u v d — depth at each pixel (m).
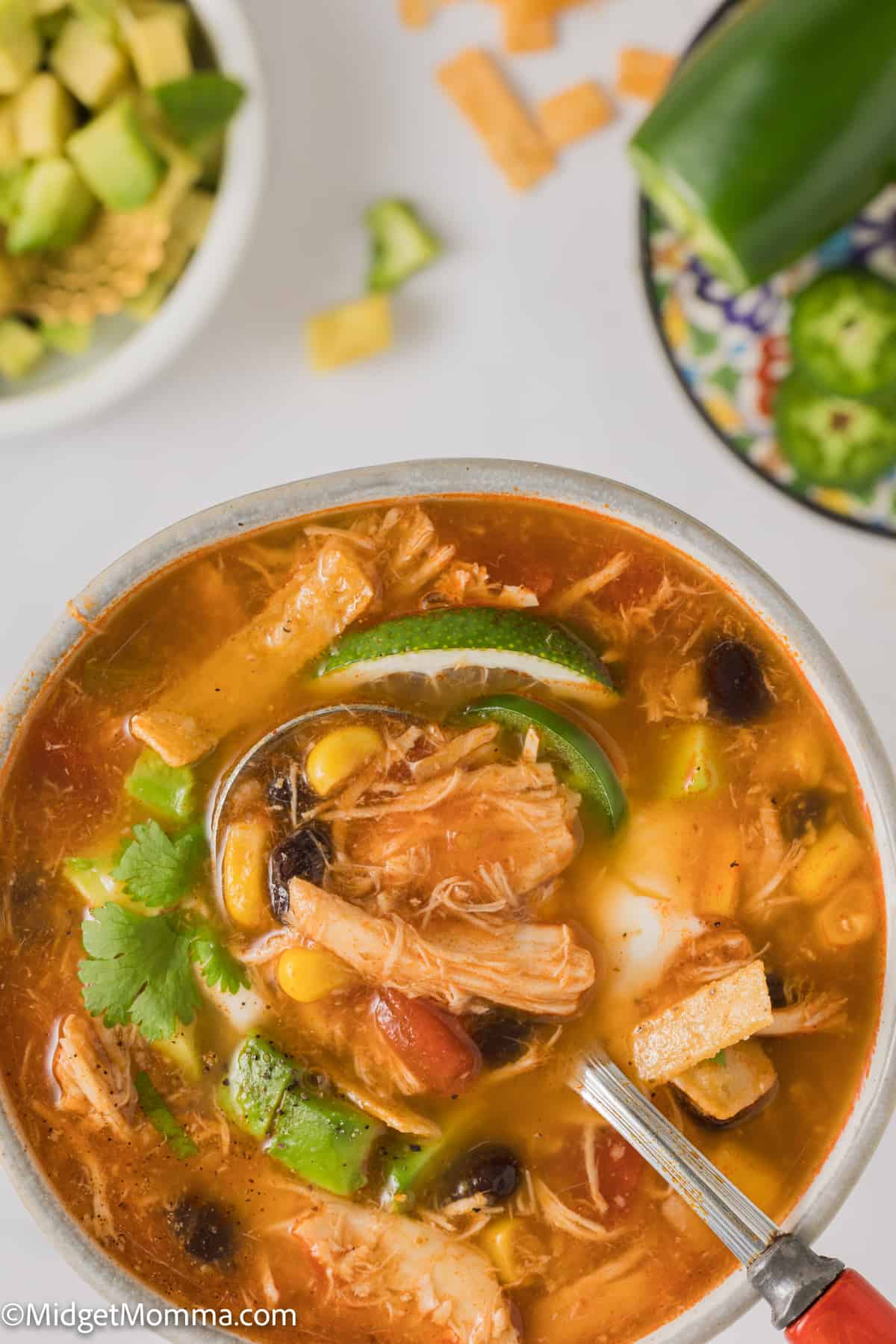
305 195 0.46
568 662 0.35
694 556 0.36
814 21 0.40
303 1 0.45
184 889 0.35
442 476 0.35
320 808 0.35
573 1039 0.36
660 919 0.36
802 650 0.36
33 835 0.36
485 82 0.45
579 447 0.46
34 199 0.45
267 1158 0.36
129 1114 0.36
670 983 0.36
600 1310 0.36
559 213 0.45
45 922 0.36
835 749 0.36
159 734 0.35
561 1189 0.36
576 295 0.46
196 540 0.36
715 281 0.44
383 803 0.35
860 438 0.44
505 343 0.46
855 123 0.41
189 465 0.46
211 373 0.46
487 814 0.35
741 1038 0.35
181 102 0.43
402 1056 0.35
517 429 0.46
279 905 0.35
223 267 0.44
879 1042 0.36
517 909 0.35
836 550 0.45
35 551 0.45
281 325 0.46
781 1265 0.33
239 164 0.44
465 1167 0.36
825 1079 0.36
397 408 0.46
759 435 0.45
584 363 0.46
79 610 0.36
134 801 0.36
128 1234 0.36
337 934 0.35
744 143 0.41
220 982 0.35
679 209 0.42
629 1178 0.36
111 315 0.46
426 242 0.45
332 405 0.46
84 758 0.36
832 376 0.44
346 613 0.36
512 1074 0.36
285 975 0.35
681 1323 0.35
